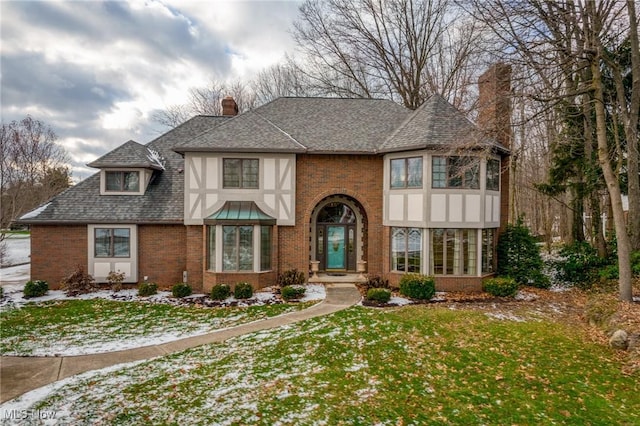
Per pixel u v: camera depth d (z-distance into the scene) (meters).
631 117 14.37
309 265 18.52
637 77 14.09
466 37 25.86
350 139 18.19
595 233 19.27
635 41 14.05
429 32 29.22
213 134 17.50
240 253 16.58
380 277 17.62
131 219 17.25
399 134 17.27
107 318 12.97
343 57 31.06
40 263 17.23
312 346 9.91
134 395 7.50
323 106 20.66
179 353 9.77
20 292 16.91
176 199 18.19
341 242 19.19
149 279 17.69
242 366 8.84
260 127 18.20
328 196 18.27
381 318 12.10
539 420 6.60
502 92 13.38
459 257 16.16
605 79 16.28
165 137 21.28
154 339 10.90
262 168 17.31
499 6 14.23
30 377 8.44
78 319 12.85
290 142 17.39
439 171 15.92
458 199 15.90
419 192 16.08
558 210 36.28
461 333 10.88
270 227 17.27
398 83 30.92
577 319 12.50
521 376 8.30
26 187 30.78
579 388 7.77
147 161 18.03
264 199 17.33
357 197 17.88
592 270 17.75
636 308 11.57
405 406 7.05
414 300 14.62
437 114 16.88
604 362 9.04
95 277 17.38
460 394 7.52
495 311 13.14
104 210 17.52
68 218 17.03
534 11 13.84
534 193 36.12
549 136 20.86
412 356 9.32
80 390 7.77
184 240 17.80
